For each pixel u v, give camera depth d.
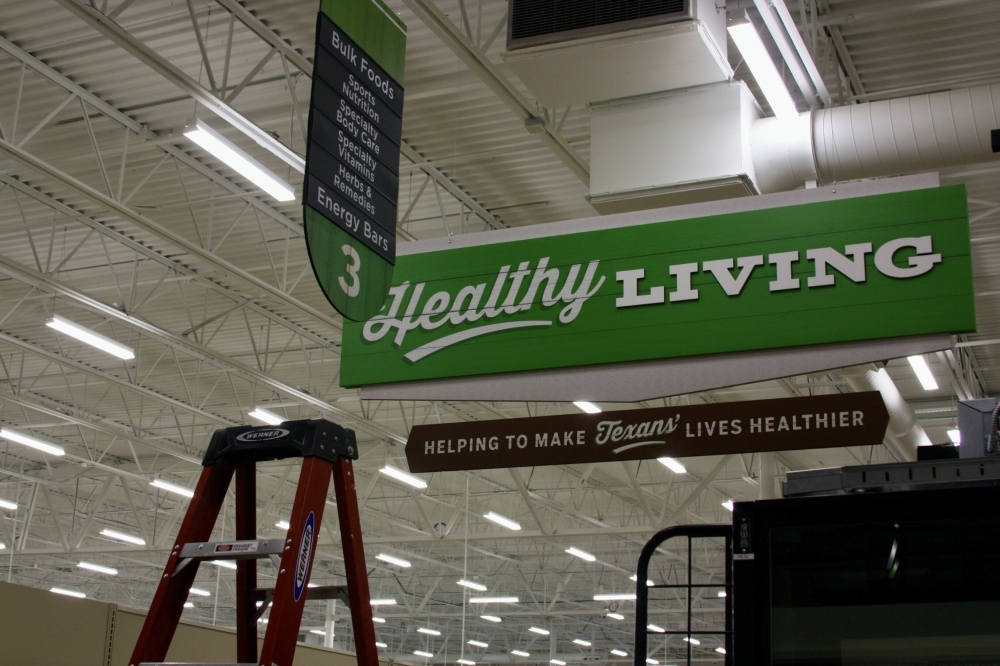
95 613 7.42
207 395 21.36
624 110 8.61
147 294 18.02
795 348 6.18
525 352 6.74
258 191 14.59
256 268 16.95
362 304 6.30
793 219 6.40
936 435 22.67
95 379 22.39
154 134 13.27
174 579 4.31
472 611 43.16
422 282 7.17
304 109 12.41
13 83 12.15
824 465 24.88
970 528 3.67
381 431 22.00
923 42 10.65
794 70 8.97
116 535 27.05
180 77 10.27
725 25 8.05
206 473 4.57
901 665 3.60
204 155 13.82
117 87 12.32
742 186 8.16
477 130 12.68
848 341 6.05
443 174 13.81
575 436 6.54
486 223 15.11
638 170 8.41
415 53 11.22
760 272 6.37
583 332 6.65
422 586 42.09
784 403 6.15
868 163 8.73
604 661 44.34
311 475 4.38
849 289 6.14
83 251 16.62
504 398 6.72
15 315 19.11
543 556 35.84
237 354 21.03
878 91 11.58
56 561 38.75
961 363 17.92
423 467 6.79
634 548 35.19
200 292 18.03
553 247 6.93
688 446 6.25
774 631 3.77
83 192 12.30
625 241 6.76
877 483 3.90
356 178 6.45
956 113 8.59
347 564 4.54
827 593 3.76
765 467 19.42
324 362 21.19
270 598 4.86
